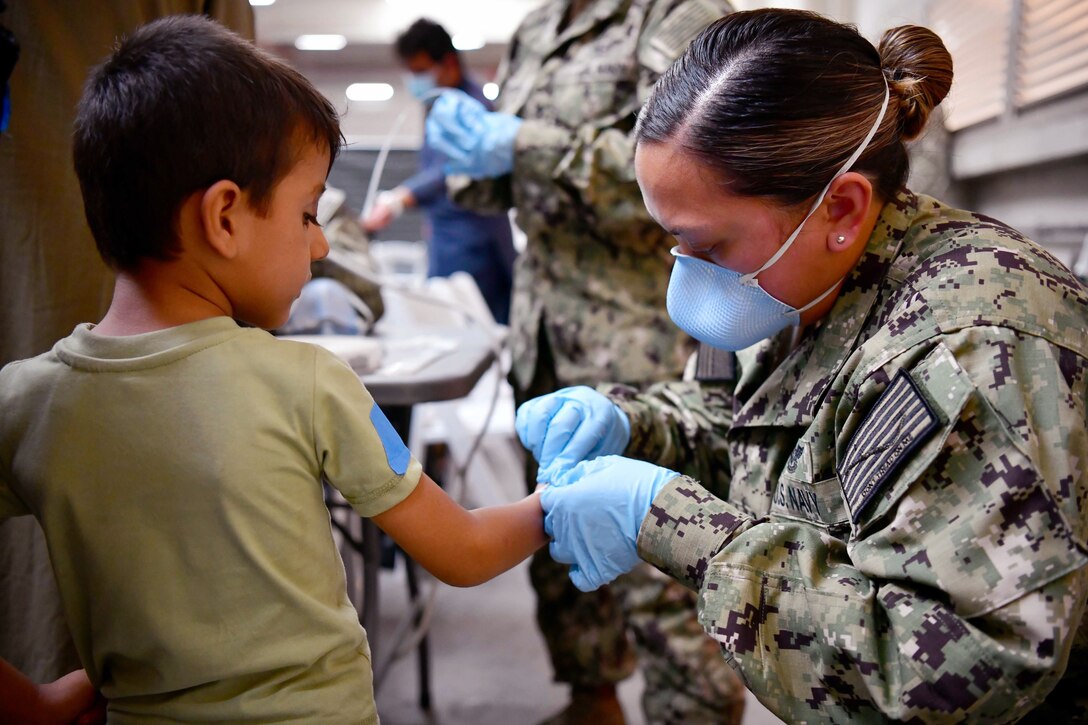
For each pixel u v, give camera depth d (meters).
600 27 1.55
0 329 1.04
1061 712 0.74
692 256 0.83
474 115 1.62
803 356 0.86
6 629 1.03
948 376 0.65
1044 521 0.60
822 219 0.76
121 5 1.05
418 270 3.95
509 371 1.70
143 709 0.68
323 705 0.68
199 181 0.64
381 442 0.70
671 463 1.09
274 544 0.66
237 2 1.24
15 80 0.99
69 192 1.04
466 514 0.79
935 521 0.64
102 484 0.65
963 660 0.61
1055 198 1.81
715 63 0.75
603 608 1.68
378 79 6.59
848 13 2.23
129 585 0.66
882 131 0.75
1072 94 1.72
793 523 0.77
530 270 1.64
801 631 0.71
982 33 2.06
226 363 0.66
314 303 1.68
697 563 0.78
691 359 1.33
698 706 1.47
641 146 0.78
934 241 0.77
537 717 1.92
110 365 0.66
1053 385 0.63
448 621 2.43
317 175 0.71
